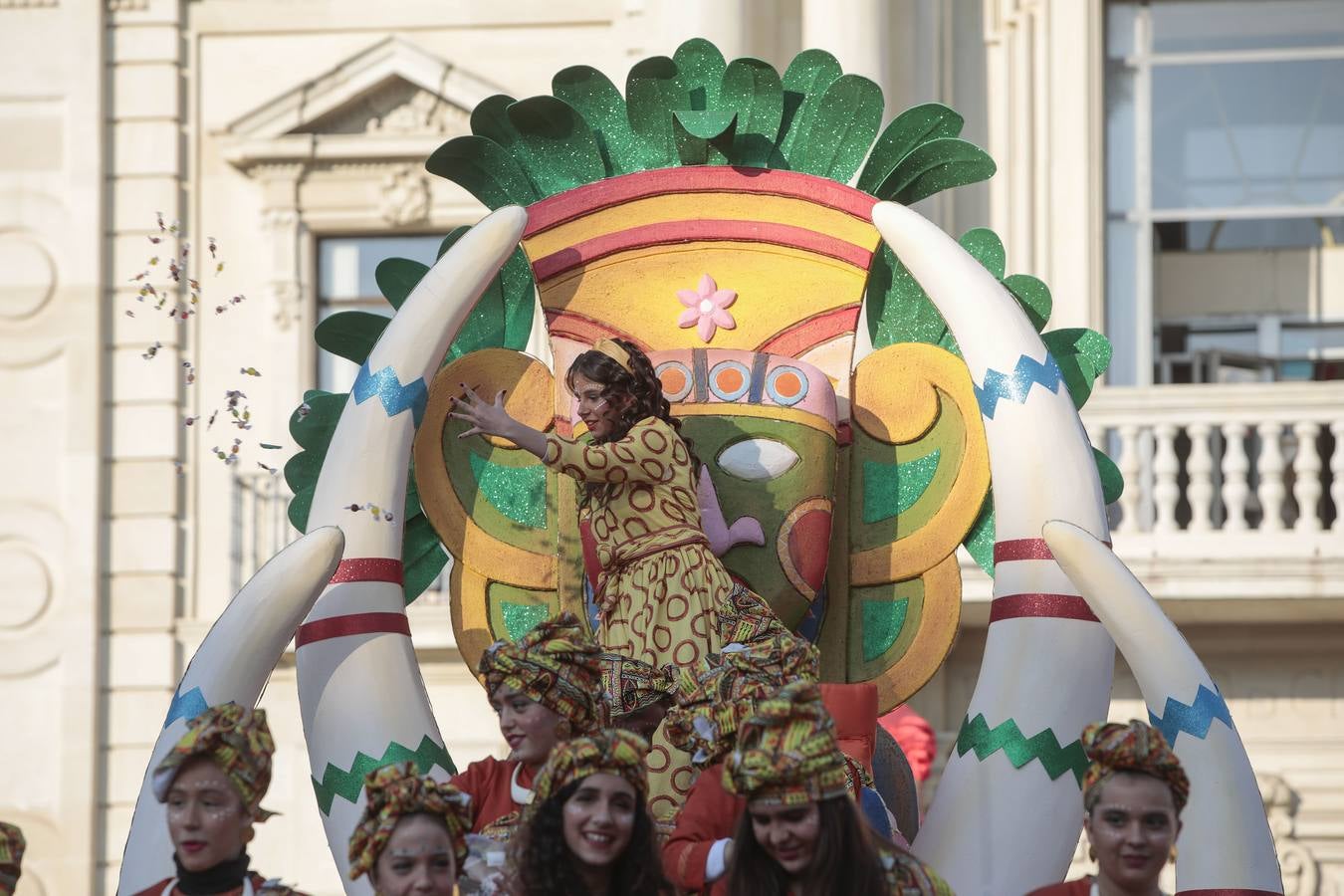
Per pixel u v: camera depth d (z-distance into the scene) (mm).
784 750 4949
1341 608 17750
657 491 6617
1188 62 19188
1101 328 18922
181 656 19438
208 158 20078
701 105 7922
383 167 19859
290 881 18703
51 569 19500
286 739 18922
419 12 20016
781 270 7578
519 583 7371
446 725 19047
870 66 18078
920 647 7215
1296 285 18969
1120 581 6512
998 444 6945
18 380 19703
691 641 6426
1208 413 17641
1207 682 6441
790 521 7008
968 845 6457
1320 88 19031
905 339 7703
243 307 19875
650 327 7504
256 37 20203
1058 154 18969
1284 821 18281
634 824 5109
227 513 19672
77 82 20000
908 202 7938
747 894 4977
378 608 6887
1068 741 6543
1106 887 5062
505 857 5312
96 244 19812
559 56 19844
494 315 7879
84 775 19188
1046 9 19047
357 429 7047
